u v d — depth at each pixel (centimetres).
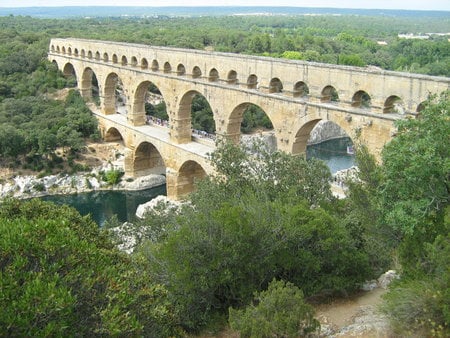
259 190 4209
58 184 9438
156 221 4716
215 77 7100
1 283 1892
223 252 3191
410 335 2381
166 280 3262
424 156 2648
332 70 5284
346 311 3262
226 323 3294
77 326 2073
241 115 6888
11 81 12475
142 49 8488
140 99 9169
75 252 2272
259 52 16375
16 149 9506
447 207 2697
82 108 10819
